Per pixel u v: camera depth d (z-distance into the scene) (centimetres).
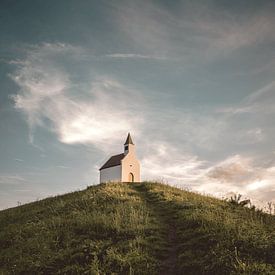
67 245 1731
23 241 1959
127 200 2697
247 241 1461
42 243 1819
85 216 2148
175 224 2006
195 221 1891
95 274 1361
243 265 1244
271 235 1557
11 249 1877
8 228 2389
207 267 1315
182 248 1598
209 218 1883
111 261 1470
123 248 1592
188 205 2372
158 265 1437
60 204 2834
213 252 1393
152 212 2314
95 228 1900
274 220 2095
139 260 1466
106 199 2738
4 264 1684
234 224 1716
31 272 1525
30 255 1716
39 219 2484
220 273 1256
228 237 1525
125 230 1800
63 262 1546
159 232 1847
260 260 1308
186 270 1374
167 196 2848
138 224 1923
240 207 2467
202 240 1597
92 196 2942
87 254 1566
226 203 2655
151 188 3444
